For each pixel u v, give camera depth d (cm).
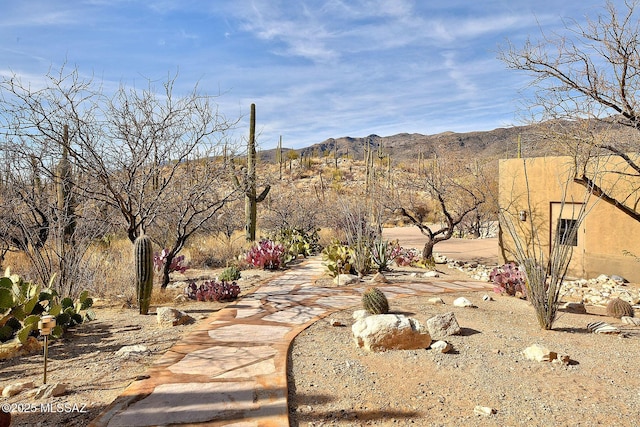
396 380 432
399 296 877
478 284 1073
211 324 631
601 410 372
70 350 510
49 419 334
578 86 811
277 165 6719
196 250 1451
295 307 758
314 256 1797
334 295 878
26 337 498
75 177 810
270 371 435
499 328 640
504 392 408
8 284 566
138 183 852
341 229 2138
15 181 776
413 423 345
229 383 402
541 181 1271
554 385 426
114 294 843
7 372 439
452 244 2120
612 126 823
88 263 859
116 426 317
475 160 1658
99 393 386
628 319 700
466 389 413
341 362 479
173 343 535
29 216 902
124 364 459
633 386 425
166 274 902
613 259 1151
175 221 1037
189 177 919
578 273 1216
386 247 1319
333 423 341
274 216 2338
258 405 356
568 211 1216
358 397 390
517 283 905
